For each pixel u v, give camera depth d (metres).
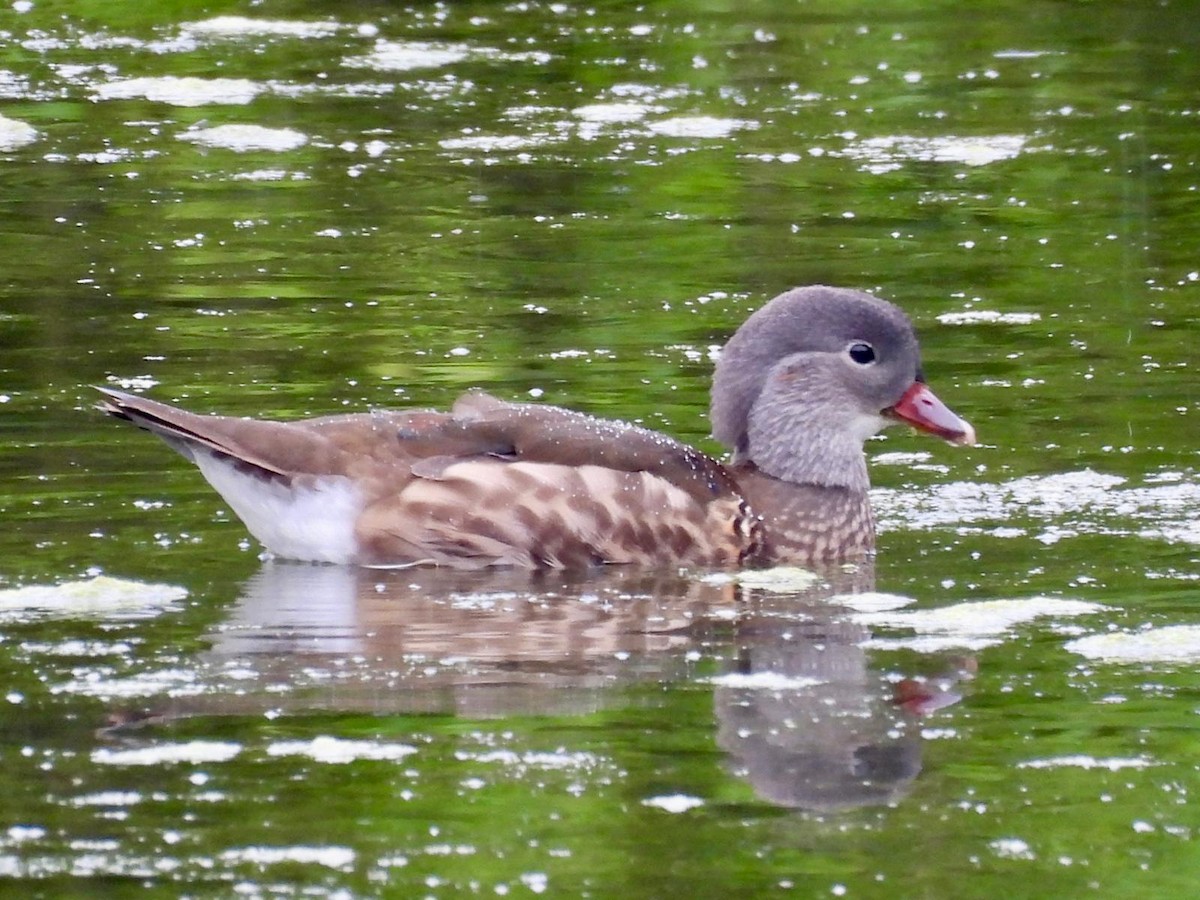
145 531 13.98
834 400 14.52
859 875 9.07
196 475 15.10
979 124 26.83
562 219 22.62
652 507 13.79
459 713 10.73
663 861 9.18
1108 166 24.86
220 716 10.61
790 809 9.67
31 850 9.17
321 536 13.56
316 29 31.78
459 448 13.81
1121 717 10.80
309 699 10.88
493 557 13.59
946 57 30.41
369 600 12.72
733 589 13.20
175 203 22.92
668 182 24.12
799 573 13.59
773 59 30.20
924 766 10.20
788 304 14.80
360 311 19.27
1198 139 26.00
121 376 17.19
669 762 10.16
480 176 24.30
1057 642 11.93
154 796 9.69
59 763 10.02
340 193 23.50
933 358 18.14
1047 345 18.48
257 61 29.72
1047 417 16.66
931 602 12.77
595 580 13.35
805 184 24.12
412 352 18.05
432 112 27.16
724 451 15.68
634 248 21.56
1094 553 13.68
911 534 14.31
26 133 25.70
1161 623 12.23
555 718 10.68
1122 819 9.62
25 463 15.22
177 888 8.87
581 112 27.30
